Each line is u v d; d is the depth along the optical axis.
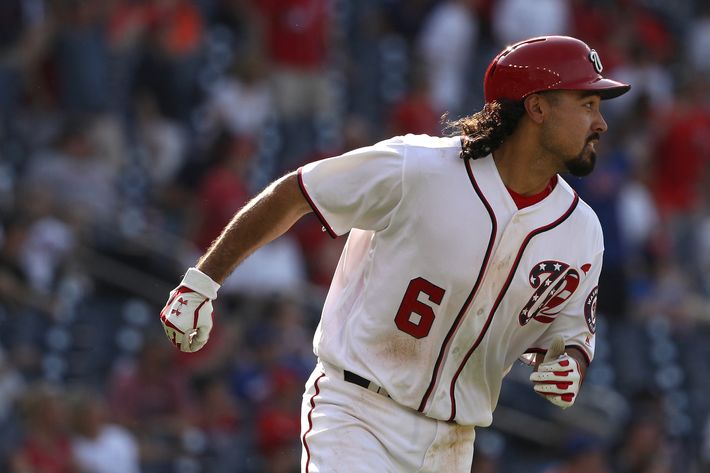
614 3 55.56
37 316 36.81
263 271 37.88
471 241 14.31
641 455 34.84
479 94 50.44
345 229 14.66
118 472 30.81
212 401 34.06
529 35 51.06
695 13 60.34
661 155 48.28
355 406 14.83
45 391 29.86
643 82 52.41
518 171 14.41
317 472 14.77
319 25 46.78
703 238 48.00
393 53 51.59
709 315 45.19
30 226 37.44
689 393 43.12
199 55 46.69
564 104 14.20
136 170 43.47
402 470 14.90
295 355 35.69
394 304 14.62
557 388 14.34
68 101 42.59
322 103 46.97
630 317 43.59
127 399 33.25
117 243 39.91
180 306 14.59
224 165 39.47
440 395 14.84
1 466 30.09
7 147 42.53
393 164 14.31
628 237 44.62
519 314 14.82
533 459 39.47
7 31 45.22
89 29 43.22
